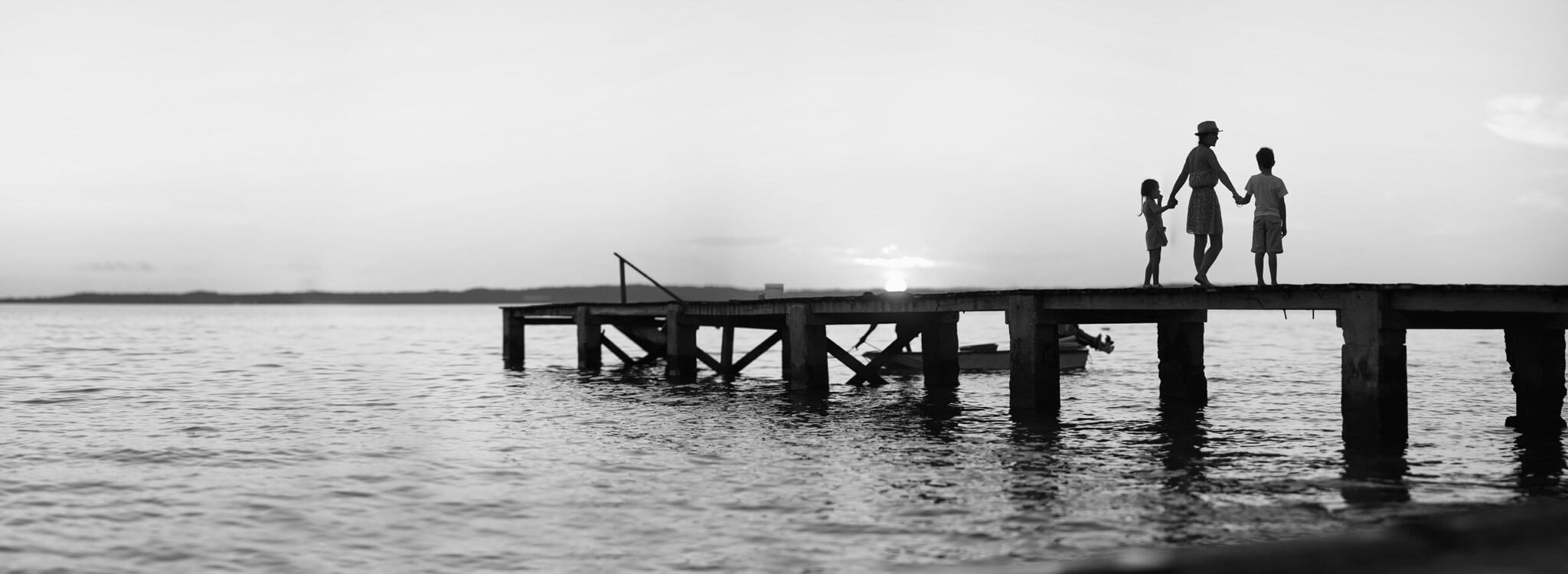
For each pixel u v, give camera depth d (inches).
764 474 596.4
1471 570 133.2
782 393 1117.7
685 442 729.0
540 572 409.7
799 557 420.5
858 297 988.6
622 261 1518.2
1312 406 935.0
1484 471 571.8
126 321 6200.8
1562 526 145.7
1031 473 588.7
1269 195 642.8
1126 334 3142.2
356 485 582.2
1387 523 454.3
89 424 878.4
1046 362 819.4
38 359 1957.4
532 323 1662.2
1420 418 813.9
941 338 1103.0
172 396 1139.3
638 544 446.6
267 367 1684.3
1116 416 856.9
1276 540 430.6
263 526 492.4
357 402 1064.2
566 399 1072.8
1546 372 725.3
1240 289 661.3
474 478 596.1
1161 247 738.8
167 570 422.6
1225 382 1221.1
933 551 425.4
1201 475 576.4
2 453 712.4
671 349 1282.0
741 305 1160.8
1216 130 668.7
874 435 757.9
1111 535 443.5
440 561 427.5
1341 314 625.3
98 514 522.0
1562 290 524.4
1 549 456.1
